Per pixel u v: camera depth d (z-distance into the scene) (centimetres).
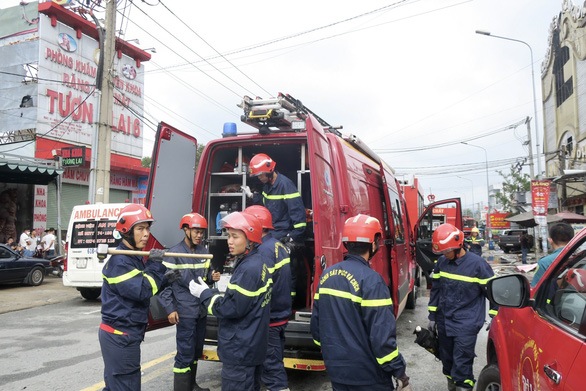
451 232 382
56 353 618
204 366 543
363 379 251
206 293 333
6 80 1889
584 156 2183
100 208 1029
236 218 323
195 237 439
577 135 2298
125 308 314
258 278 313
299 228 466
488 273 377
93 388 476
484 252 3409
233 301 309
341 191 488
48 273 1594
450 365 404
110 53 1209
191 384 429
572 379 177
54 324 816
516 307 258
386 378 253
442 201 938
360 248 272
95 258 1012
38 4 1870
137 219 326
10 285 1351
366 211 580
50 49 1894
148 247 452
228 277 509
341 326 255
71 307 999
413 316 862
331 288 265
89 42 2086
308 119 427
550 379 198
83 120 2036
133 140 2322
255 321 317
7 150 1850
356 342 253
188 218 439
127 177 2281
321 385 474
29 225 1792
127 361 313
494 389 329
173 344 660
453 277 384
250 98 539
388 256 654
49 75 1889
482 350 621
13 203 1738
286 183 472
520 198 3328
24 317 884
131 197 2327
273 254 390
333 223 457
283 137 503
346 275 262
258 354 319
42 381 499
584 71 2200
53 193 1894
